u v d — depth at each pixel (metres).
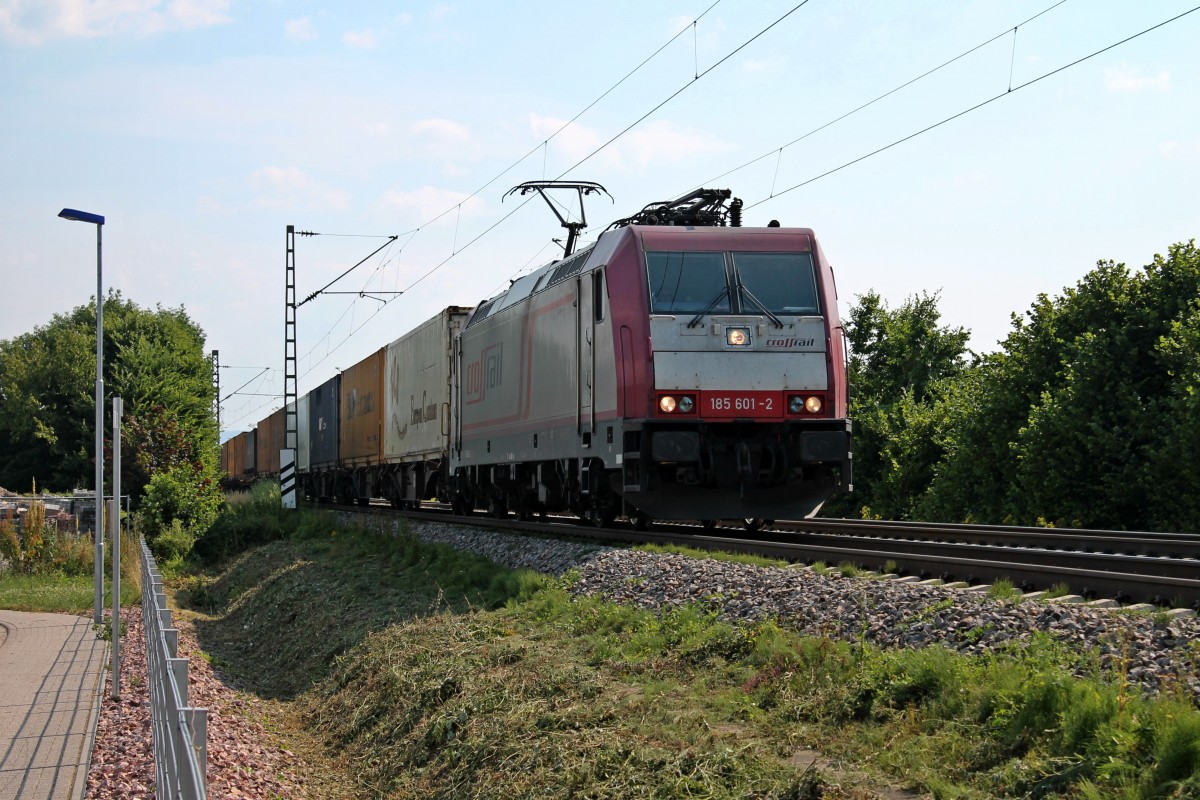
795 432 15.34
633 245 15.53
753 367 15.13
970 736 6.60
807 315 15.45
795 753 7.06
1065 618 8.05
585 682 9.52
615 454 15.27
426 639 12.74
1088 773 5.63
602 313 15.78
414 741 10.05
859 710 7.52
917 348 47.84
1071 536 14.98
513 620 12.98
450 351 25.34
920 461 36.91
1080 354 27.05
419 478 29.16
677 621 10.77
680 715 8.12
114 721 10.15
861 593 9.80
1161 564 10.52
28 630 16.41
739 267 15.52
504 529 20.14
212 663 16.09
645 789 6.92
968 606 8.72
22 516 26.48
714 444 15.17
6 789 7.94
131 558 24.44
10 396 62.22
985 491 30.62
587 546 15.71
